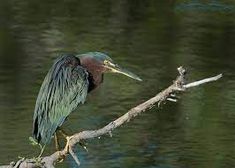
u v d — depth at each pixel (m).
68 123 14.45
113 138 13.96
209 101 16.23
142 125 14.71
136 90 16.75
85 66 7.86
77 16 23.86
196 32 22.47
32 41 20.84
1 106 15.30
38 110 7.78
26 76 17.56
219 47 20.92
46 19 23.31
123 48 20.34
